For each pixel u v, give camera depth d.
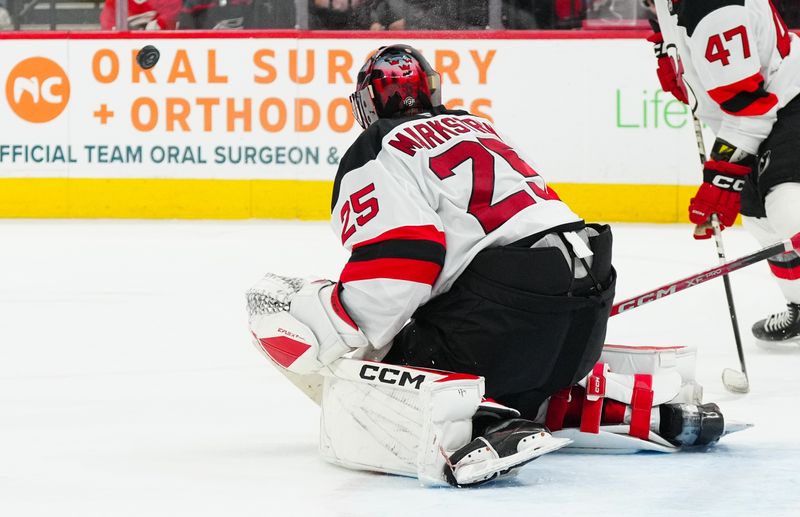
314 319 6.71
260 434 7.82
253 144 22.45
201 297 14.46
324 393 6.85
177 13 22.67
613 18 22.27
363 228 6.58
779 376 10.19
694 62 10.24
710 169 10.20
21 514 5.71
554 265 6.53
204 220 22.48
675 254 18.02
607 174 22.23
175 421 8.27
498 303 6.49
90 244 19.12
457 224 6.60
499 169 6.77
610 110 22.14
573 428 7.14
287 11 22.64
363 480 6.41
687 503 5.85
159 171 22.61
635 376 7.18
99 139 22.61
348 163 6.75
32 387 9.59
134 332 12.26
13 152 22.75
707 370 10.54
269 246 18.88
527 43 22.27
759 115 10.13
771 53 10.35
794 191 10.48
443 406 6.17
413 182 6.62
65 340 11.83
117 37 22.52
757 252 8.20
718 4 9.91
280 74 22.39
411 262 6.45
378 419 6.48
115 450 7.28
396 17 22.59
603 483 6.30
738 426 7.26
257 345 7.11
